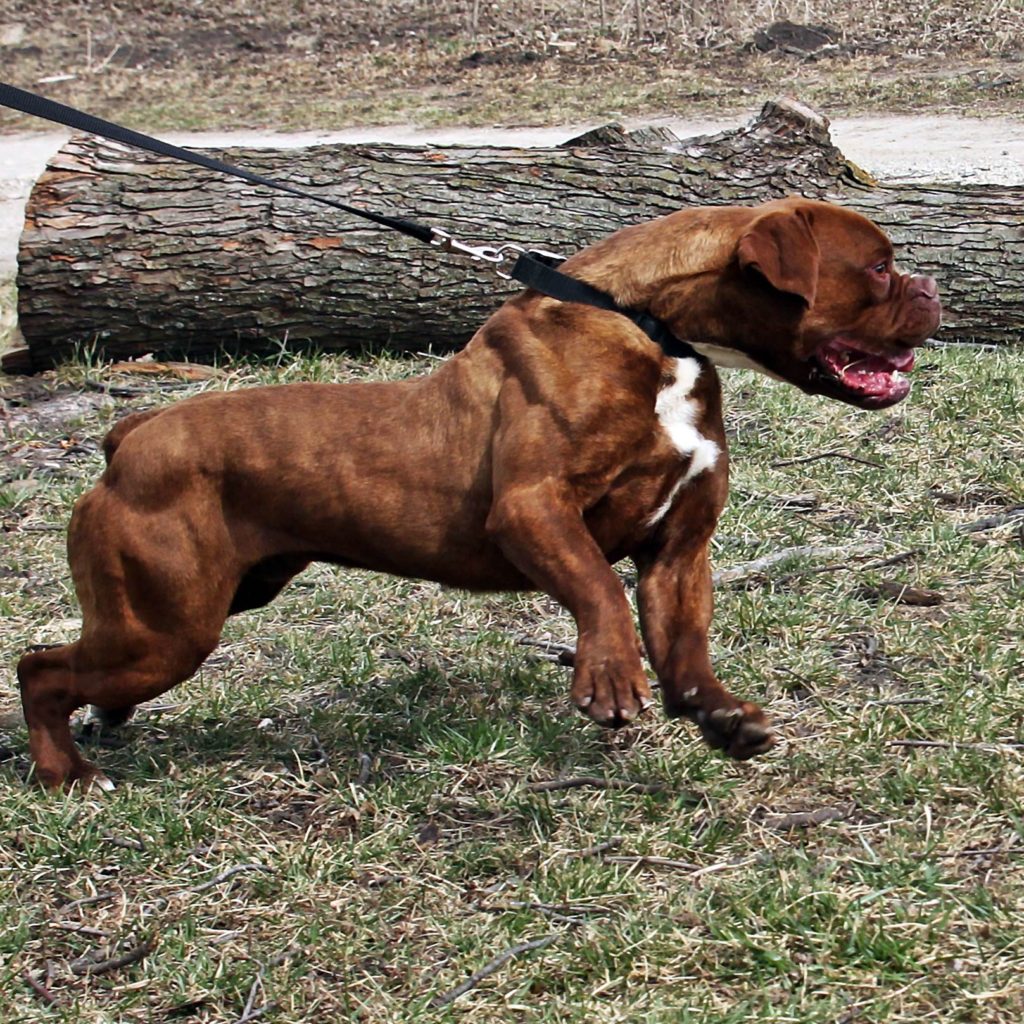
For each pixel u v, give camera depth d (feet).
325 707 15.94
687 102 53.67
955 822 12.61
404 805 13.73
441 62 63.21
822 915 11.39
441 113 55.62
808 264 12.41
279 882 12.66
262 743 15.29
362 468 13.52
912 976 10.71
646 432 12.78
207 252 26.91
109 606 13.75
